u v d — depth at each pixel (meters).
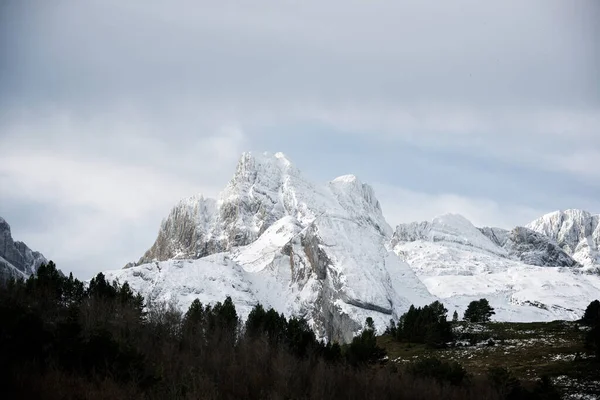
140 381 192.50
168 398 190.38
